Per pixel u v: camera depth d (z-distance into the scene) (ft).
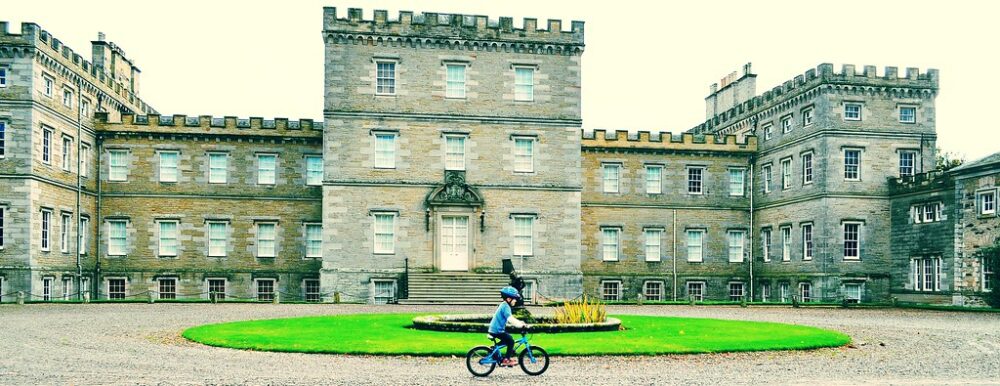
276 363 73.72
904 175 193.67
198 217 199.72
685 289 219.20
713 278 220.43
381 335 94.27
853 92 194.90
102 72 200.64
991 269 165.99
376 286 176.65
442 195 178.60
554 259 181.68
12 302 159.33
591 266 215.92
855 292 192.34
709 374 70.23
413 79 179.73
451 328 99.09
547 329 98.84
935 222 181.98
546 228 182.19
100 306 151.53
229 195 200.85
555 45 183.73
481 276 174.40
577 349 82.58
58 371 67.72
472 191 179.32
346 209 176.65
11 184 161.79
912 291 188.34
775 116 215.92
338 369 70.74
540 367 73.20
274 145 203.10
